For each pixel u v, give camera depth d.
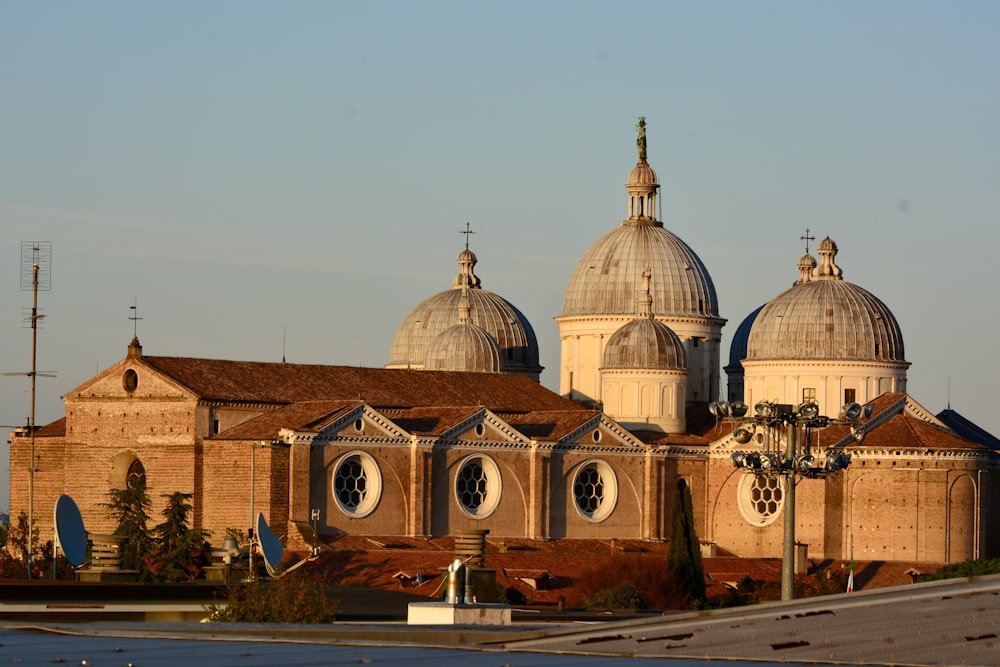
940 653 115.50
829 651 117.44
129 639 130.12
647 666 115.75
